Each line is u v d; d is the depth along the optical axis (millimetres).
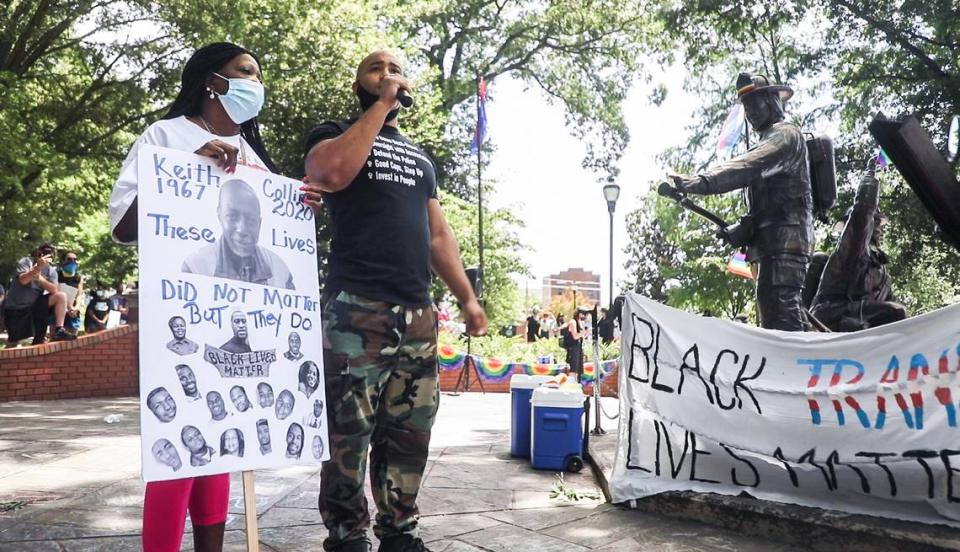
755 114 4789
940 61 18047
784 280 4570
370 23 18922
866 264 5297
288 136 18344
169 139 2395
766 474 3975
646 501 4238
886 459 3600
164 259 2225
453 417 9664
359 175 2768
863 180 5113
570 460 5559
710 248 22688
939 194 2672
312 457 2484
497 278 27938
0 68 14609
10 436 6848
